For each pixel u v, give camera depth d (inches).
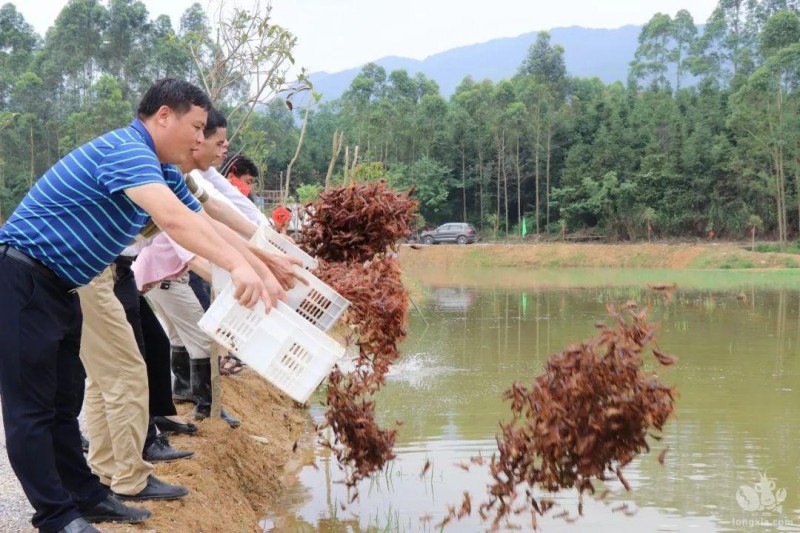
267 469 216.7
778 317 638.5
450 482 217.9
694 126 1809.8
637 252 1544.0
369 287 153.5
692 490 211.5
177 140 131.1
